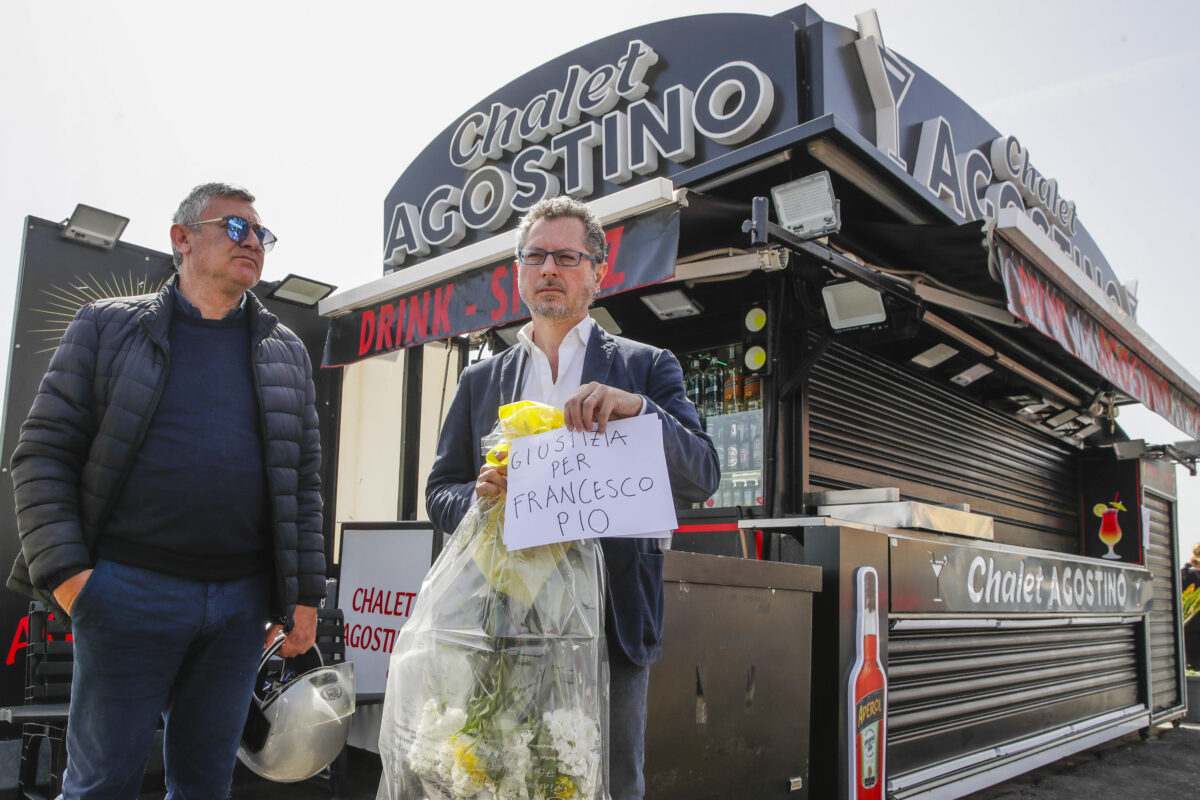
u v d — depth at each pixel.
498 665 1.39
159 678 1.99
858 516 4.07
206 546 2.04
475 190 5.32
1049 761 4.98
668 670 2.46
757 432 4.40
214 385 2.11
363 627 4.26
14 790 3.96
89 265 5.05
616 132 4.63
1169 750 6.53
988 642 4.52
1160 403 5.78
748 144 4.16
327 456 6.18
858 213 4.56
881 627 3.46
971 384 6.09
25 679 4.43
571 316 1.78
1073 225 6.69
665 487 1.42
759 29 4.25
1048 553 5.20
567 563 1.47
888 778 3.54
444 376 6.20
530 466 1.48
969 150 5.41
